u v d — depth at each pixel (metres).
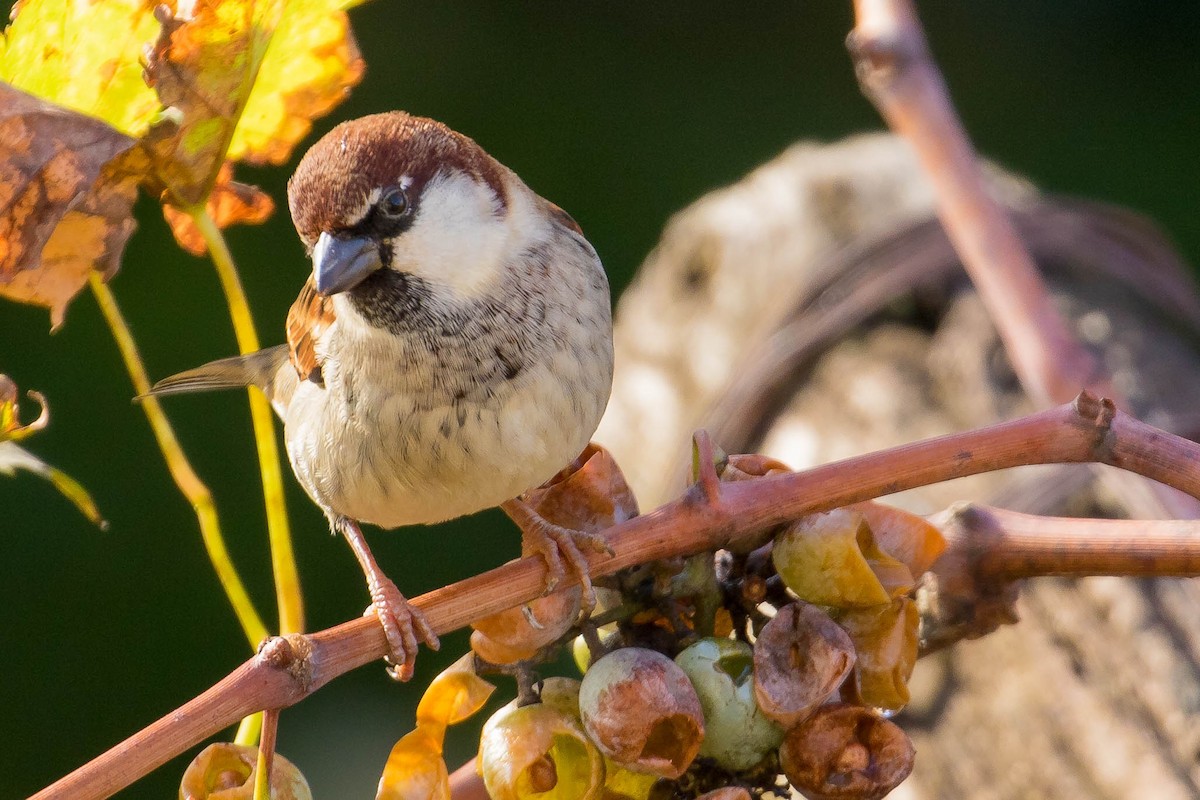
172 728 3.07
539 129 5.41
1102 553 3.11
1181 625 3.20
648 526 3.09
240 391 4.52
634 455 3.32
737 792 3.08
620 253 5.03
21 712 3.90
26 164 3.09
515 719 3.09
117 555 4.21
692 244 3.37
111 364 4.56
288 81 3.12
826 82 5.54
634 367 3.35
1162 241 3.31
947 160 3.17
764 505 3.09
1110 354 3.27
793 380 3.28
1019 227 3.30
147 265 4.78
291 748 3.76
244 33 3.10
